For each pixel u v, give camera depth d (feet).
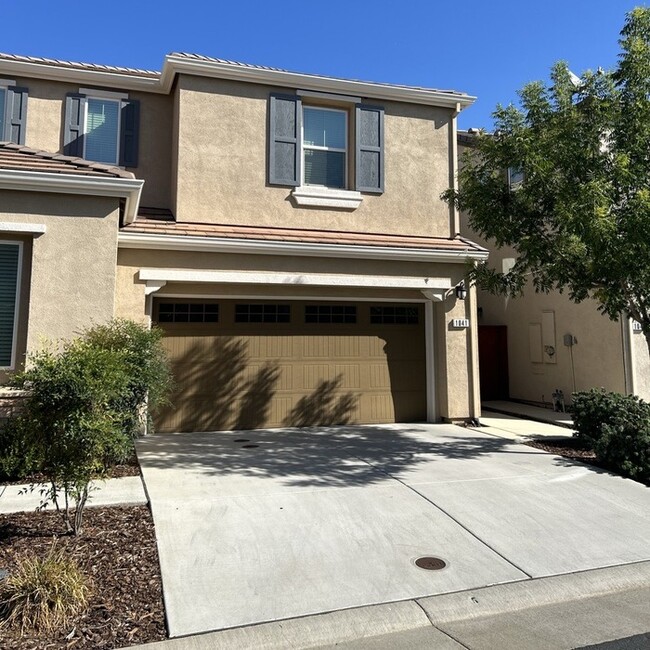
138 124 38.45
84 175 26.45
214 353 34.91
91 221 26.84
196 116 35.88
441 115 41.68
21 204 25.93
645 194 22.58
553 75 27.17
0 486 21.77
